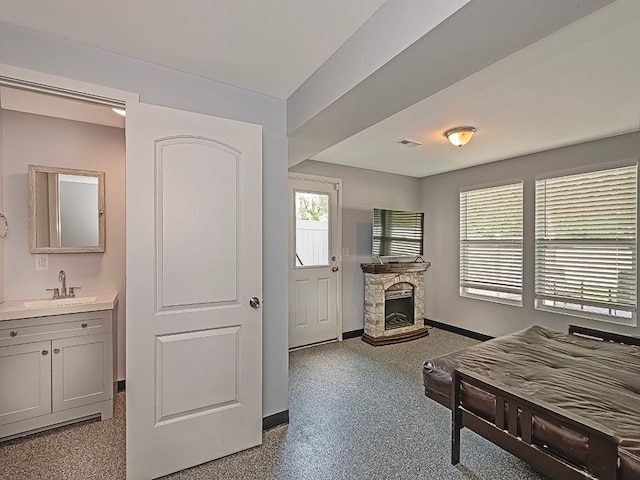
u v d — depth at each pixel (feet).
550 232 12.29
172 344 6.03
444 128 9.95
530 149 12.17
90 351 7.79
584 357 7.25
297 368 11.33
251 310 6.82
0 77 5.01
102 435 7.23
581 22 4.95
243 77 6.73
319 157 13.55
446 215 16.35
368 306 14.80
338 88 5.75
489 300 14.38
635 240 10.19
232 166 6.61
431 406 8.62
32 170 8.31
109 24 5.04
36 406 7.21
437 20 3.77
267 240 7.57
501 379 6.13
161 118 5.96
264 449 6.76
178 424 6.05
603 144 10.82
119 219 9.47
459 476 5.99
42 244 8.41
